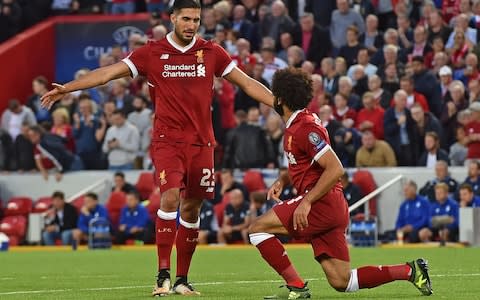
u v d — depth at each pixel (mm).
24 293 26031
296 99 22109
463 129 51906
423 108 53500
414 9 60469
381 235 51625
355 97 54688
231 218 51062
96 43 65875
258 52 60938
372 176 51656
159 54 24547
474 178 48812
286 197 49719
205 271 33969
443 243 47469
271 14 60750
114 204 53531
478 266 34156
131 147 56812
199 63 24547
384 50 56062
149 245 52344
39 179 57625
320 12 61625
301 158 22156
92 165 57750
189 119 24453
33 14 68500
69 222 53812
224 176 51875
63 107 59781
